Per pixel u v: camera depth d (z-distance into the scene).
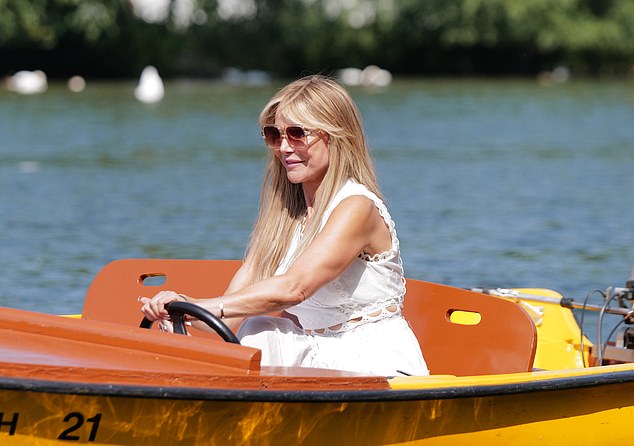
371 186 12.52
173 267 14.69
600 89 107.06
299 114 12.29
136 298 14.62
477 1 129.00
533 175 42.69
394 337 12.45
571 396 12.05
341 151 12.38
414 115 73.94
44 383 9.93
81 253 27.23
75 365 10.20
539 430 11.96
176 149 51.62
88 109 76.69
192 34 124.62
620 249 28.44
